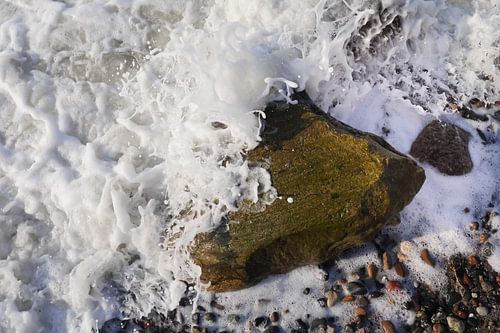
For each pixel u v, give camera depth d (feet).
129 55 6.42
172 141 5.81
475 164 5.89
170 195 5.74
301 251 5.38
